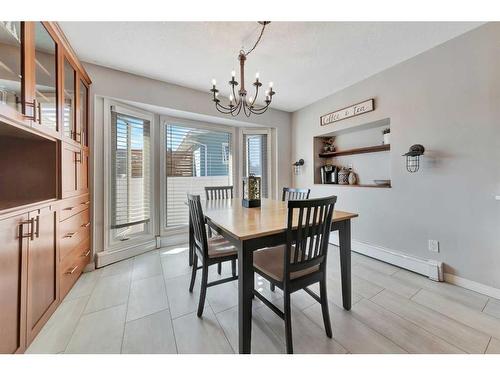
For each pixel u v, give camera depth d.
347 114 2.86
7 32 1.16
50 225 1.43
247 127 3.76
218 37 1.83
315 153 3.50
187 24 1.68
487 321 1.44
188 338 1.32
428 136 2.07
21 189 1.47
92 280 2.04
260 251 1.58
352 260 2.52
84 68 2.20
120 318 1.50
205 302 1.70
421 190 2.14
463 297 1.73
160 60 2.20
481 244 1.78
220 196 3.12
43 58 1.43
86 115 2.20
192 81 2.68
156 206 2.99
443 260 2.01
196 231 1.72
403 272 2.19
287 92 3.05
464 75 1.83
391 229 2.41
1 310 1.00
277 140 3.78
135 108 2.68
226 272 2.25
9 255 1.05
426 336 1.31
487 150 1.73
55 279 1.50
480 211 1.78
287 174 3.89
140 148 2.79
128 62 2.24
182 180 3.22
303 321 1.47
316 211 1.23
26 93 1.19
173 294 1.82
